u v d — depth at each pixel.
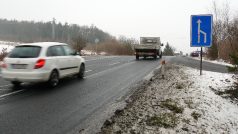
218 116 8.02
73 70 13.22
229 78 13.73
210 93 10.34
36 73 10.61
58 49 12.10
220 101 9.63
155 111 7.74
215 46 41.75
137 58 31.94
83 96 9.76
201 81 12.52
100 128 6.40
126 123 6.73
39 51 10.91
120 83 12.63
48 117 7.22
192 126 6.82
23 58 10.74
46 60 10.91
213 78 13.49
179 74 15.10
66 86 11.72
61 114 7.50
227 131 7.14
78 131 6.22
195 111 7.94
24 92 10.35
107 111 7.83
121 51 67.38
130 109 7.98
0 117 7.18
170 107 8.12
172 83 12.23
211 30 12.69
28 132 6.12
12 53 11.05
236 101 10.16
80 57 14.11
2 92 10.30
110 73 16.41
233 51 10.19
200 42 12.82
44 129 6.32
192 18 12.80
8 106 8.27
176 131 6.36
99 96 9.78
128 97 9.63
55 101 8.96
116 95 9.98
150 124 6.66
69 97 9.56
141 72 17.03
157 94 10.09
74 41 41.06
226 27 39.97
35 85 11.88
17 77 10.73
